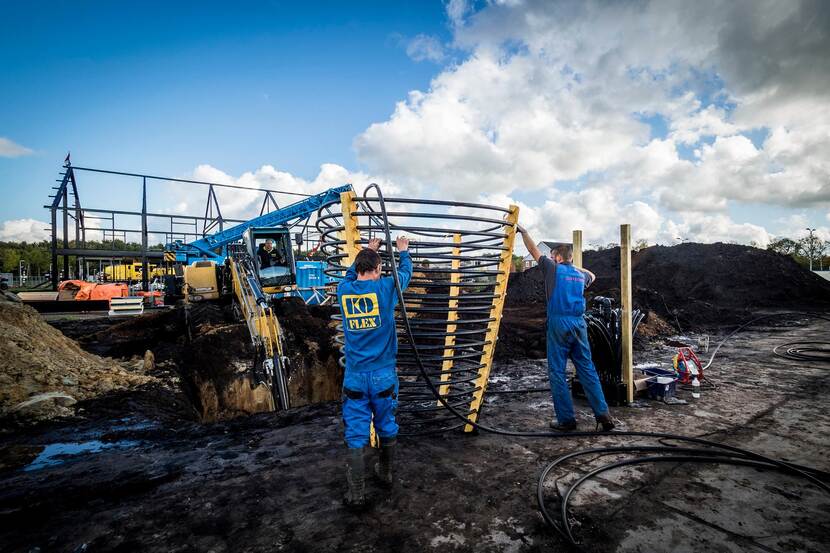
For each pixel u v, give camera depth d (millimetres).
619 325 4914
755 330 10969
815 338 9453
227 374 9492
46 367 6094
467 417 3990
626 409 4652
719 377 5945
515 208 3852
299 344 11078
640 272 23922
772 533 2361
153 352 9805
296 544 2373
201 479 3252
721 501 2715
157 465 3562
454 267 4328
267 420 4805
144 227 26219
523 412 4688
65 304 21328
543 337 9156
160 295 23594
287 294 13680
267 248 13695
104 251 25562
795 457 3359
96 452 3947
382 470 2967
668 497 2775
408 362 3775
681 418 4328
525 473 3178
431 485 3018
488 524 2521
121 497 3000
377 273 2924
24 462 3740
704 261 22422
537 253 4094
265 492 2994
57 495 3053
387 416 2932
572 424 4027
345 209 3385
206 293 14594
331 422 4566
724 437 3799
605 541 2318
